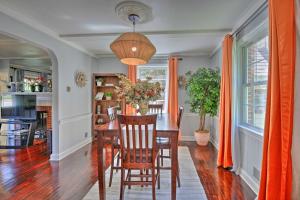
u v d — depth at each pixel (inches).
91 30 142.2
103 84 227.6
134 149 90.0
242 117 129.9
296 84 67.6
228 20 123.5
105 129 95.7
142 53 107.6
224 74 137.6
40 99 215.5
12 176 124.9
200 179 120.3
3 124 202.8
